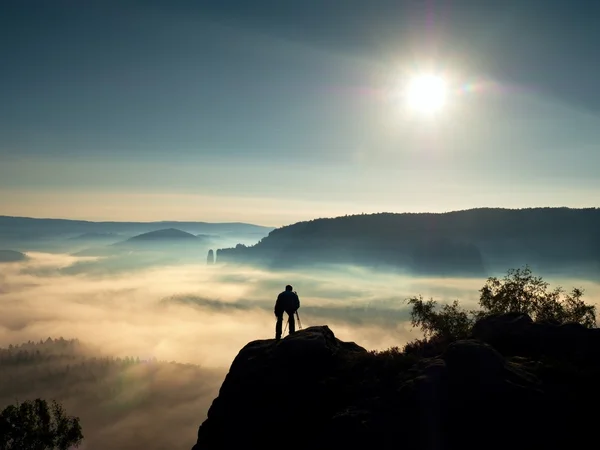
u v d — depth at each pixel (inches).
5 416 1159.0
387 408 626.5
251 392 776.9
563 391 611.5
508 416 577.3
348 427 609.3
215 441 749.9
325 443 609.9
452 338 863.1
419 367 690.8
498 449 541.3
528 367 672.4
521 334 778.2
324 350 808.3
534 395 599.5
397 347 846.5
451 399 608.7
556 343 748.0
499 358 652.1
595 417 570.6
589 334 746.2
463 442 554.9
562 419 569.0
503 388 607.8
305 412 711.1
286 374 782.5
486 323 845.8
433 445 556.7
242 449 708.0
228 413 767.7
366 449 573.6
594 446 536.4
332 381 741.3
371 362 768.9
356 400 672.4
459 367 644.7
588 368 664.4
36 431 1164.5
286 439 690.8
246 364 845.2
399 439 573.9
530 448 539.8
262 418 730.2
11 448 1139.9
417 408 607.5
